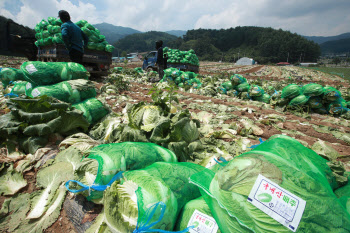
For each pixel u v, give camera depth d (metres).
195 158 3.50
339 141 5.39
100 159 2.46
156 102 4.18
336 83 25.70
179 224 2.03
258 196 1.60
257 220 1.56
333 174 2.15
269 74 37.78
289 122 6.65
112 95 8.85
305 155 2.04
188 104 8.36
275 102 8.61
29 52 14.12
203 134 4.67
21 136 3.75
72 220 2.54
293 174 1.68
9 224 2.53
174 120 3.66
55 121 3.64
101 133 4.32
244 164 1.80
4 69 4.98
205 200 2.01
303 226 1.45
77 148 3.37
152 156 2.77
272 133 5.48
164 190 2.00
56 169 3.07
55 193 2.81
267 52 178.75
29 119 3.55
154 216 1.79
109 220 1.97
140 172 2.25
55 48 10.80
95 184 2.35
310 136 5.70
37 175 3.05
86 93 5.00
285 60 171.88
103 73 13.12
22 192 2.98
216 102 8.91
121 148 2.69
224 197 1.74
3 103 6.05
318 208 1.52
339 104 7.88
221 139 4.69
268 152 1.95
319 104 7.91
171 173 2.31
